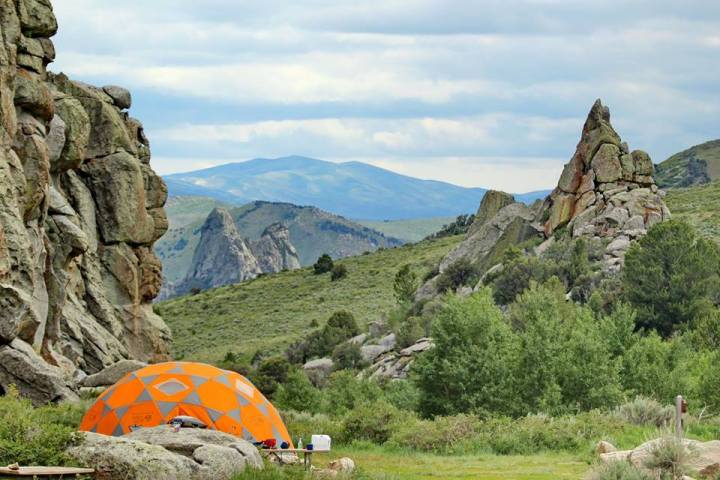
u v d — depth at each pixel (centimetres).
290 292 16412
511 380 5662
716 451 2678
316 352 11894
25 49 5009
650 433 3684
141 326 6425
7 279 4112
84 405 3500
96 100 6538
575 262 10400
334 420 4650
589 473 2666
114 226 6444
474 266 12312
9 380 3672
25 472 1988
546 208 12381
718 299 9438
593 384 5478
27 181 4781
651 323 9062
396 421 4169
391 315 11669
